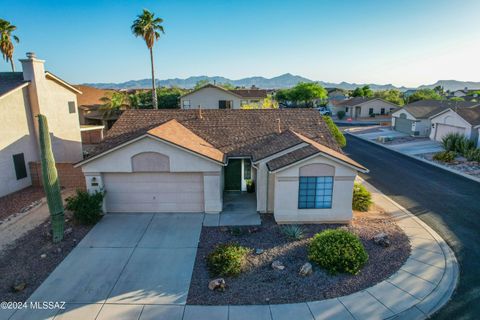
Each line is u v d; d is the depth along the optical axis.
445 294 9.71
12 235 13.61
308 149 14.47
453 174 22.84
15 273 10.85
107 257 11.84
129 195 15.64
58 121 23.25
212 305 9.23
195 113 20.34
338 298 9.45
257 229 13.83
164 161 14.95
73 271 10.98
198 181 15.52
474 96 75.00
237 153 16.92
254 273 10.66
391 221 14.91
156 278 10.58
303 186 14.15
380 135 41.16
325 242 11.27
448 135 30.39
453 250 12.35
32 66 20.11
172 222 14.73
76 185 20.34
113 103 39.78
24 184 20.03
